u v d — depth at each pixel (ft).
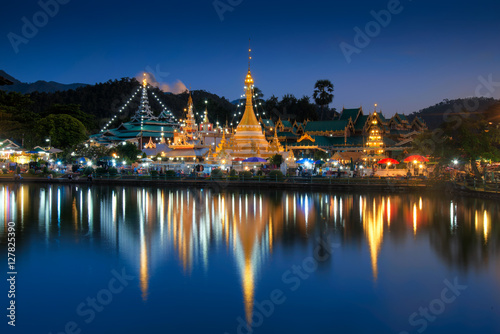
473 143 189.37
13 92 452.35
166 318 55.01
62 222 118.52
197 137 355.97
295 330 51.90
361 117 495.82
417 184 205.36
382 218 122.01
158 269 73.20
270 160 275.59
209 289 64.13
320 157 359.46
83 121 499.51
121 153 323.98
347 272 71.05
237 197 184.34
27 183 265.54
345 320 54.34
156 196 189.88
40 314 56.18
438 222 114.52
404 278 68.13
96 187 239.30
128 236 99.35
